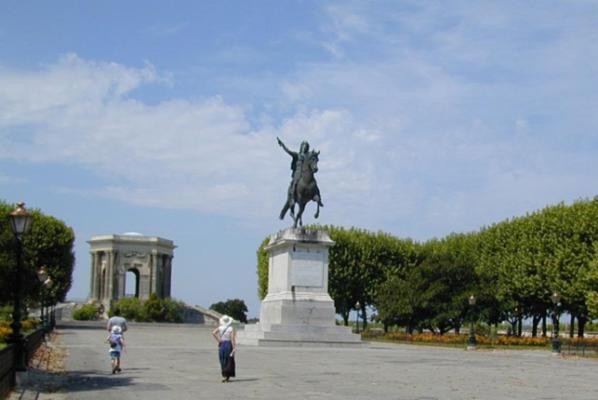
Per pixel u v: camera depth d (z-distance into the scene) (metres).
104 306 157.00
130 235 162.00
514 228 95.75
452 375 36.56
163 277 165.38
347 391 28.12
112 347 36.41
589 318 88.06
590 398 27.23
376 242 111.62
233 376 31.97
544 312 98.50
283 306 60.00
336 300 111.38
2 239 31.58
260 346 57.69
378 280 110.62
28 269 32.53
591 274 78.88
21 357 30.22
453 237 114.81
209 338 79.81
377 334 101.69
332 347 58.75
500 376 36.84
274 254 65.31
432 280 95.44
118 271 160.25
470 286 93.12
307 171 63.09
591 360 57.94
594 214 85.81
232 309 182.38
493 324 100.38
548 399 26.66
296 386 29.84
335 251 110.00
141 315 138.75
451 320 93.50
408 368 40.62
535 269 89.81
